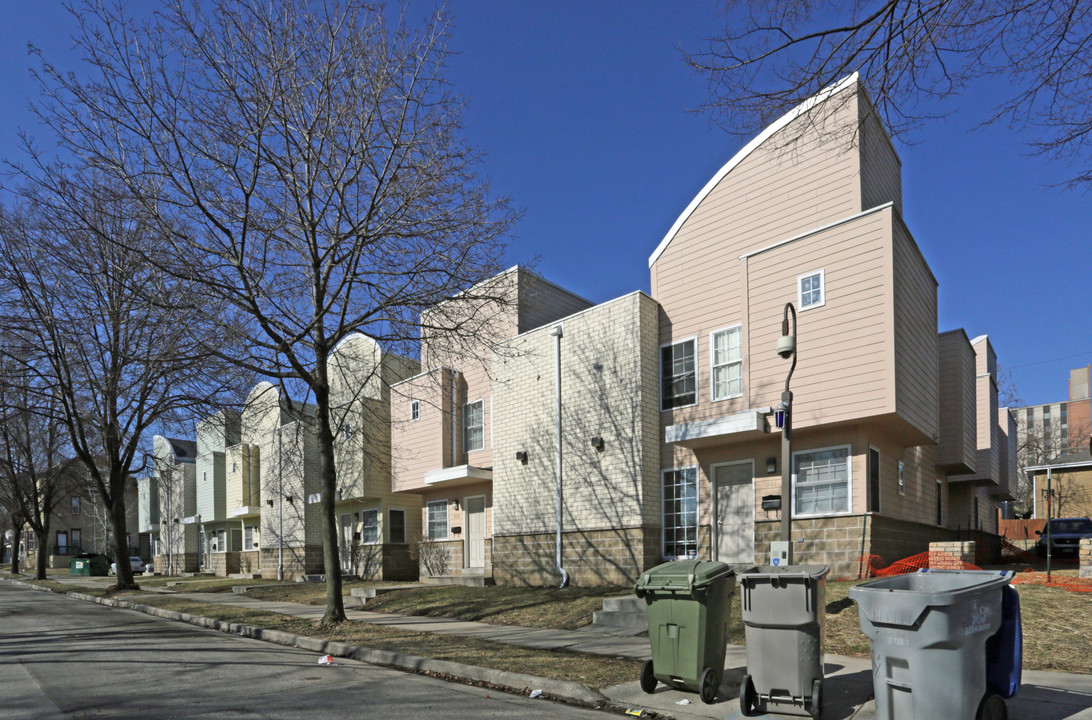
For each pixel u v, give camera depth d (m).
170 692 8.18
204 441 39.59
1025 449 54.97
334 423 18.36
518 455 19.53
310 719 6.92
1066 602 10.47
